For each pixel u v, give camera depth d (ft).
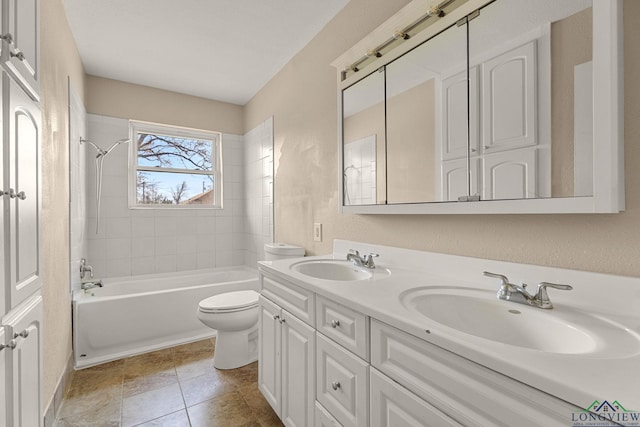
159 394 5.90
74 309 7.06
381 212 5.19
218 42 7.75
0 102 2.71
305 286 4.08
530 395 1.82
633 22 2.71
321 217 7.23
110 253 9.79
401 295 3.40
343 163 6.12
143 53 8.25
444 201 4.16
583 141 2.88
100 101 9.63
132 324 7.66
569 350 2.53
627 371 1.76
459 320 3.35
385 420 2.89
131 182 10.28
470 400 2.14
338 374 3.51
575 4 2.93
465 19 3.90
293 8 6.45
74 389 6.06
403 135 4.82
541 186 3.17
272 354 5.06
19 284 3.09
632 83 2.72
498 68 3.55
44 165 4.89
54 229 5.53
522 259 3.54
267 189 10.14
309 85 7.67
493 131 3.59
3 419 2.75
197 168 11.62
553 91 3.09
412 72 4.66
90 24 6.95
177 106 10.87
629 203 2.77
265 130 10.23
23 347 3.16
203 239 11.37
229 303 6.84
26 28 3.33
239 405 5.58
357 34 6.06
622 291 2.75
